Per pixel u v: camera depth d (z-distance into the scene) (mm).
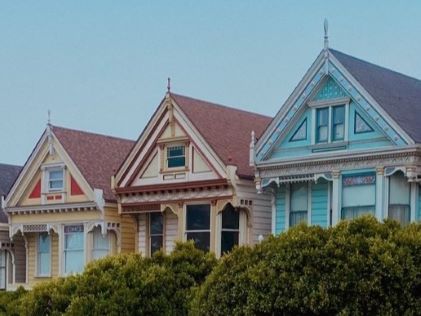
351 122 24078
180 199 29141
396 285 12344
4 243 37031
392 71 27625
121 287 17109
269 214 28594
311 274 12828
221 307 13766
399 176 23172
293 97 25359
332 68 24453
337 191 24156
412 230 13305
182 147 29266
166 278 17500
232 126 30875
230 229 28234
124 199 31203
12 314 21375
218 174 27734
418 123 24031
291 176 25422
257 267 13516
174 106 29516
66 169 33812
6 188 40656
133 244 32875
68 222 33625
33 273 35625
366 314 12430
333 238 13195
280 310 13055
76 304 16797
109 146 36531
